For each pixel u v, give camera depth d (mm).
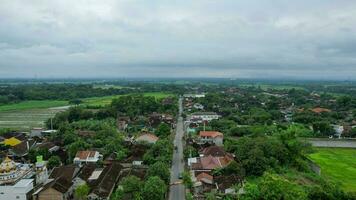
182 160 145000
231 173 121375
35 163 129500
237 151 143500
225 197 103438
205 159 132375
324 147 186000
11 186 100438
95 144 161375
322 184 107438
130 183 97688
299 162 138375
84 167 127438
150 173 111875
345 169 141250
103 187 105062
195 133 193125
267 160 130625
